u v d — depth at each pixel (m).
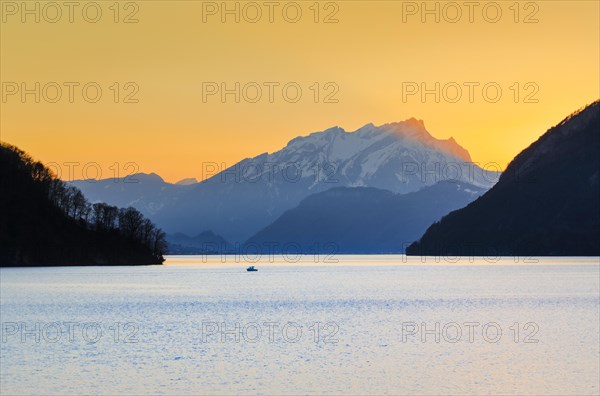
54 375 70.19
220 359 78.75
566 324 109.44
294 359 78.69
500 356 79.81
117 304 150.25
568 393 62.72
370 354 81.69
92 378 68.81
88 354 81.69
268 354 81.94
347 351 83.94
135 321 117.12
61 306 145.50
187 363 76.38
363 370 72.50
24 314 129.12
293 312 133.88
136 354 81.81
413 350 84.31
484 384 66.19
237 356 80.62
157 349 85.56
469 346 87.06
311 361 77.50
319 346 88.00
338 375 70.19
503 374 70.25
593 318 117.69
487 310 134.25
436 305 146.62
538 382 66.69
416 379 68.31
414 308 140.62
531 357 79.00
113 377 69.19
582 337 94.44
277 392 63.50
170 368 73.69
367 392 63.56
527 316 122.19
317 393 63.25
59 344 89.44
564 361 76.50
